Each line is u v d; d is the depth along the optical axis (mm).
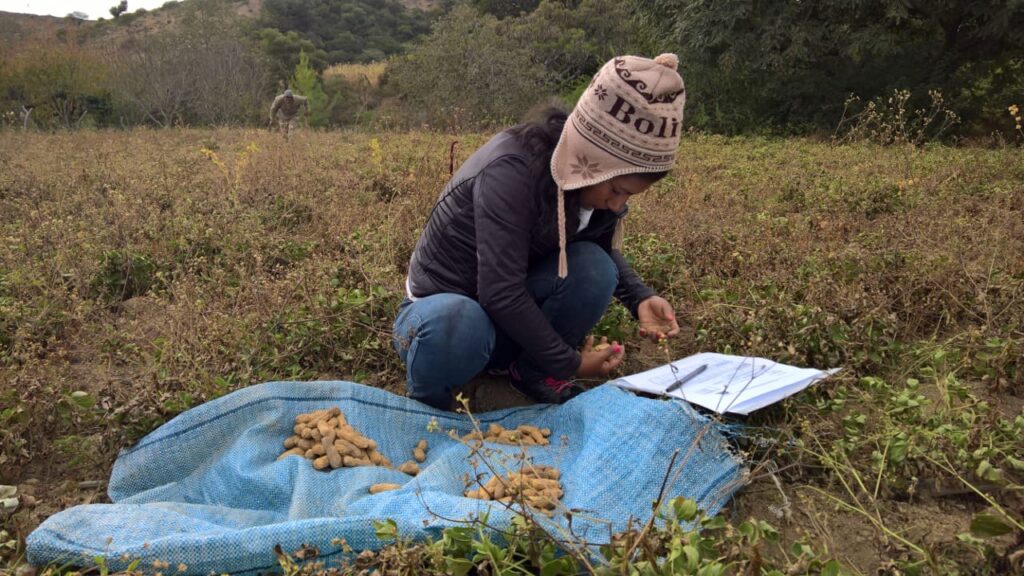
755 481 2441
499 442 2564
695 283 4062
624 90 2256
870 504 2326
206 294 3891
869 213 5703
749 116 15500
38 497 2469
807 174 7250
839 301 3361
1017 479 2383
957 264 3723
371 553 1885
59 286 4043
